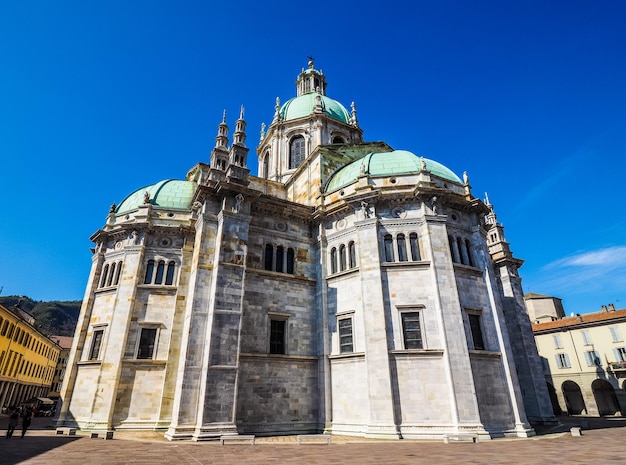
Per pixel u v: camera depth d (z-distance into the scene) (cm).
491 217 4822
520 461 1576
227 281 2808
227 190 3056
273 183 4528
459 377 2608
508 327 4309
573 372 6103
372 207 3189
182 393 2472
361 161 3750
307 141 4981
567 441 2308
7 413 5819
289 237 3406
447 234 3117
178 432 2362
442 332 2731
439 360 2683
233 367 2589
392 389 2619
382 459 1652
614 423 3812
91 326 3444
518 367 4128
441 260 2958
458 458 1669
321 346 3081
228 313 2722
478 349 2858
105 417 2903
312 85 6075
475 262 3203
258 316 2983
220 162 3359
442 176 3553
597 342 5953
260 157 5619
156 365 3112
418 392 2612
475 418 2512
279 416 2775
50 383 8888
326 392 2930
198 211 3300
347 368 2900
